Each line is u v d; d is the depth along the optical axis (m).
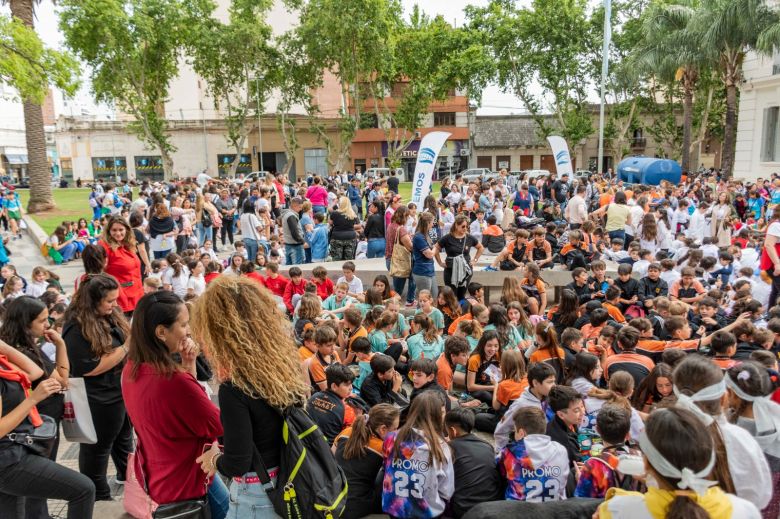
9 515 3.14
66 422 3.65
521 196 18.06
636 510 2.11
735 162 30.19
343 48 40.50
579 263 10.84
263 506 2.45
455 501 3.89
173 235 12.62
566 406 4.30
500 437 5.04
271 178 17.75
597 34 41.62
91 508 3.21
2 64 14.43
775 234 8.64
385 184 21.66
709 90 39.19
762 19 24.17
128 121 50.41
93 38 34.03
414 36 43.59
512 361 5.93
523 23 41.31
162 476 2.56
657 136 47.34
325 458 2.52
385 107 46.53
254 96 44.69
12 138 63.25
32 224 20.69
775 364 4.50
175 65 41.62
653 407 4.59
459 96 52.97
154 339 2.47
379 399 6.11
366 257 13.88
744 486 2.81
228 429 2.33
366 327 7.75
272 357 2.40
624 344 6.06
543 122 49.31
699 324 8.23
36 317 3.66
